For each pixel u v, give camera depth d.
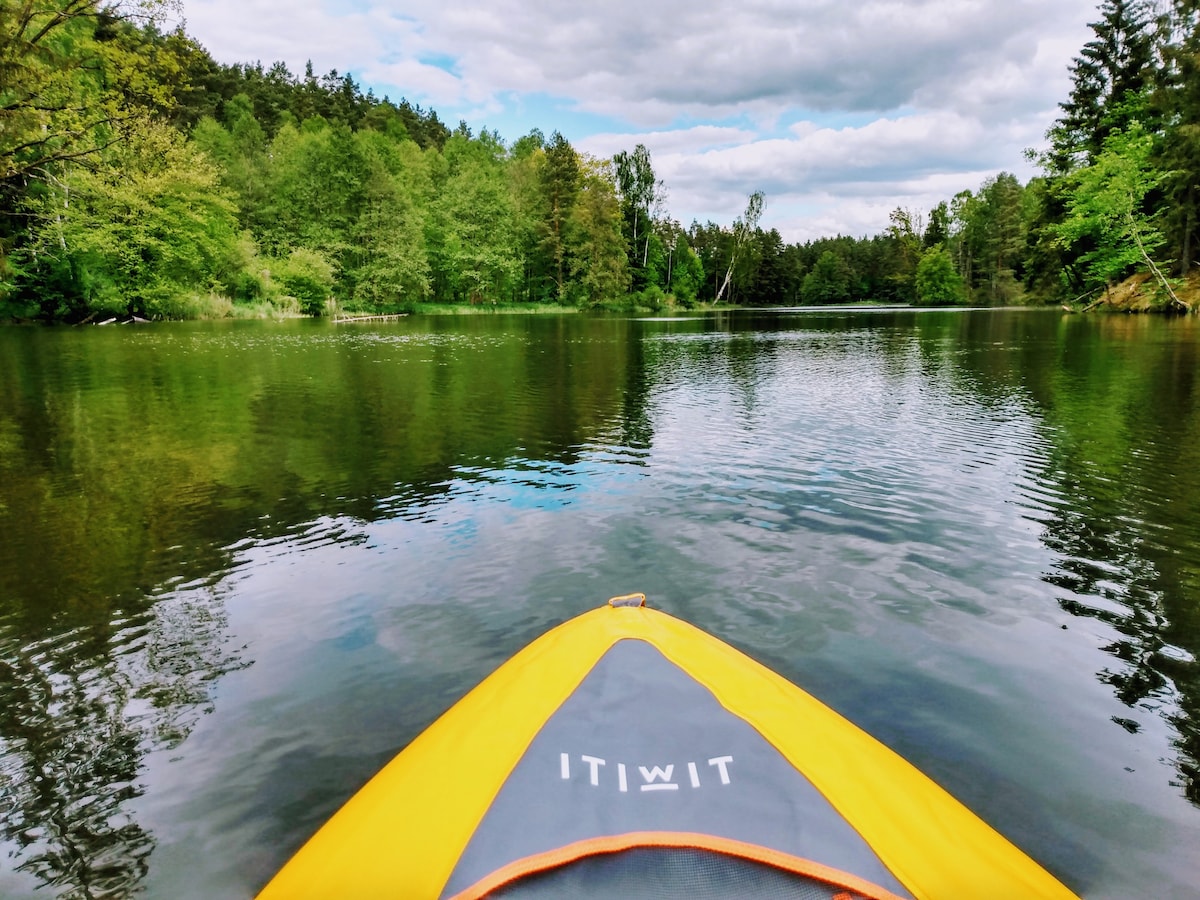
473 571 4.97
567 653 2.98
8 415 10.50
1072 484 7.10
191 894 2.36
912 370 16.41
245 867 2.45
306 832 2.61
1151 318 31.47
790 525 5.91
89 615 4.37
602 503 6.50
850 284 103.00
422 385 13.88
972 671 3.68
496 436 9.32
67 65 16.12
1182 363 16.27
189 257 33.44
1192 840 2.56
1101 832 2.59
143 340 22.77
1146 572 4.98
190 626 4.21
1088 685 3.57
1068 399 12.06
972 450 8.52
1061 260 42.25
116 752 3.08
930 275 81.00
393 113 88.38
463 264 55.12
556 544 5.47
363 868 2.01
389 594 4.62
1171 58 29.84
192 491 6.89
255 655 3.87
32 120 15.23
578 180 63.81
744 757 2.29
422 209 54.47
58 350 19.47
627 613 3.35
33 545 5.52
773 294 96.38
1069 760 2.99
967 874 2.01
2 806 2.77
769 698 2.72
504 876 1.81
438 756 2.47
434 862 1.92
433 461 8.02
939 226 88.38
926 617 4.28
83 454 8.27
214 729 3.22
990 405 11.62
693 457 8.23
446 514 6.21
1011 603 4.48
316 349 21.16
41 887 2.39
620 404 11.84
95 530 5.85
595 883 1.82
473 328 33.47
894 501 6.57
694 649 3.02
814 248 113.38
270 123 73.25
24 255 27.61
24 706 3.43
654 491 6.88
